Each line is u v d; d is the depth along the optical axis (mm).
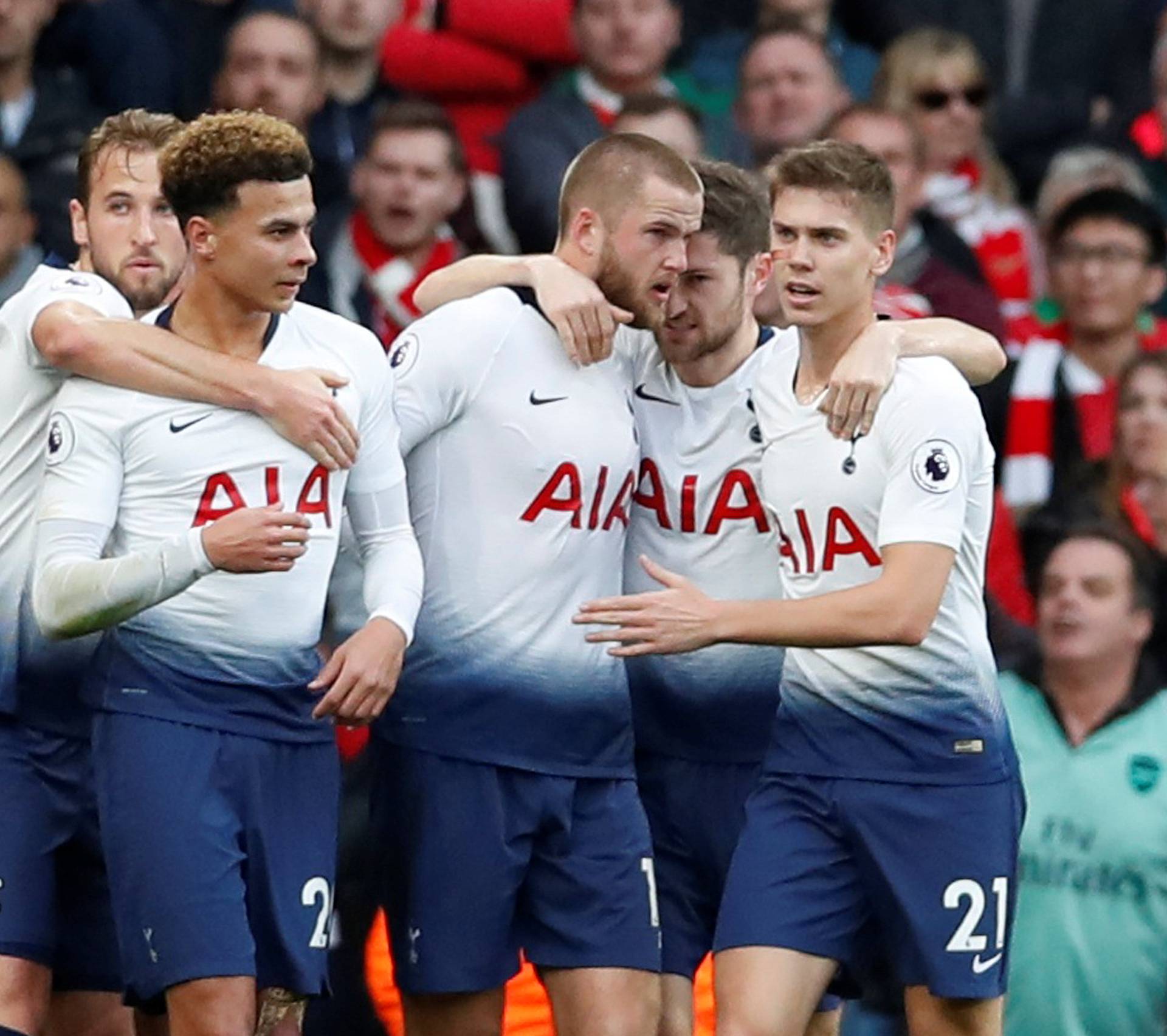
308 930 22641
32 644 23500
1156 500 31594
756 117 35594
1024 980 27000
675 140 33156
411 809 23859
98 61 35344
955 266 34031
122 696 22219
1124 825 26875
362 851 28062
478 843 23734
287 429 22078
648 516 24391
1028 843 27125
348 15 35500
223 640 22266
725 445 24031
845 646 22297
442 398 23578
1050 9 37875
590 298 23219
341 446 22250
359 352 22812
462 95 35750
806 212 22641
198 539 21219
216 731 22250
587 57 35219
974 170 35938
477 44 35688
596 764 23984
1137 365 31844
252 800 22359
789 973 22953
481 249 34188
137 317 23641
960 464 22594
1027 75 37938
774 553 24125
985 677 23422
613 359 24125
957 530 22531
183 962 21797
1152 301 34031
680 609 22000
